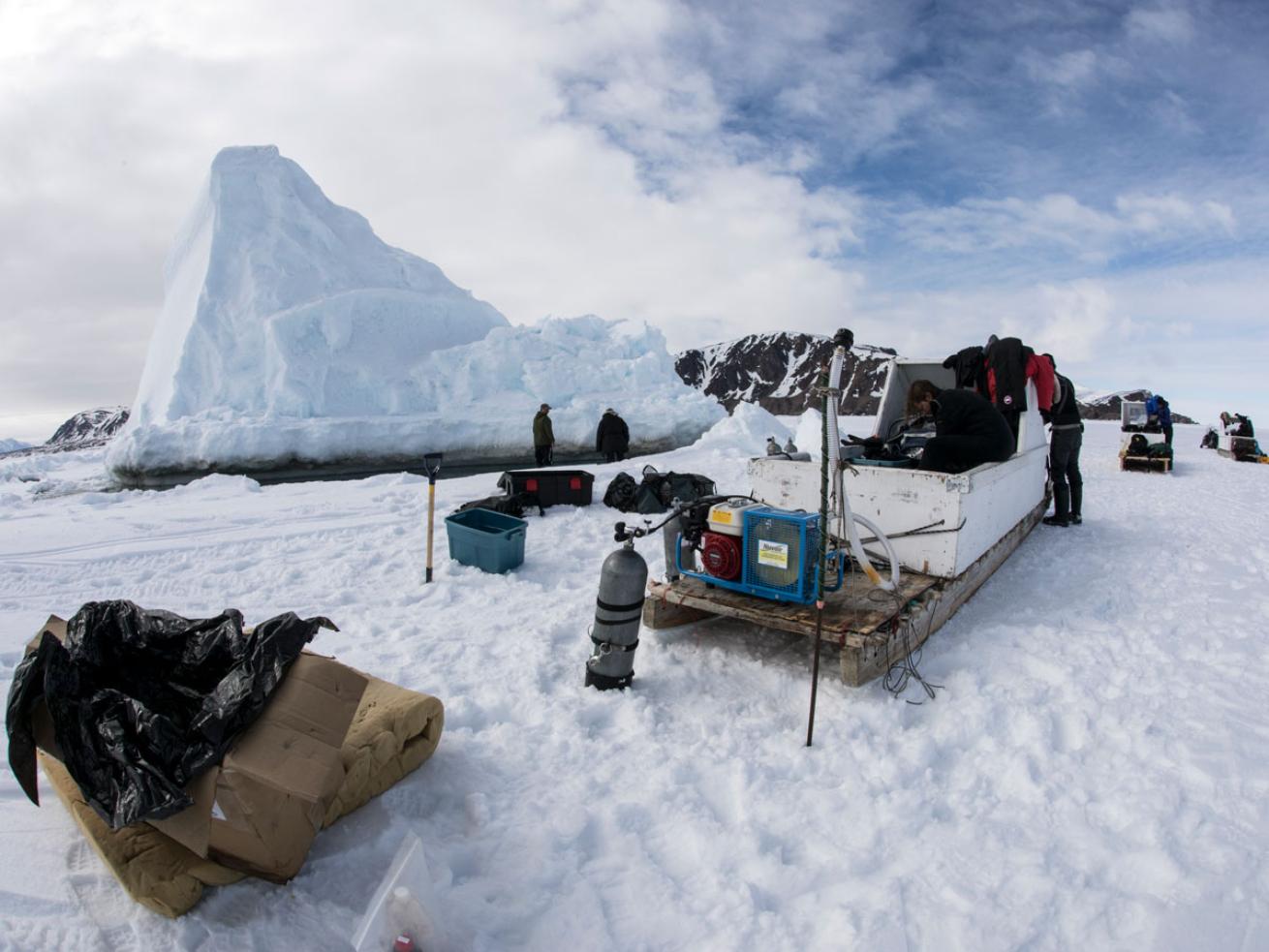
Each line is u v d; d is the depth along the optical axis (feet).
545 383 85.56
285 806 7.14
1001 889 7.47
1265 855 7.76
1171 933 6.77
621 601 11.84
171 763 6.91
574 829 8.55
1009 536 19.15
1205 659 12.92
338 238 94.58
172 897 6.97
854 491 14.92
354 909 7.27
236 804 6.86
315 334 80.59
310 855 7.92
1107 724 10.64
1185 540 22.03
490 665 13.20
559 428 80.53
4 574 19.79
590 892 7.55
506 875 7.85
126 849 7.13
